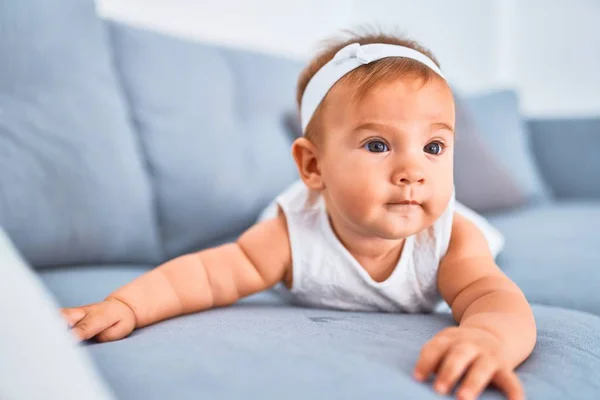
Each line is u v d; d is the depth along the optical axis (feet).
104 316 2.52
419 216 2.72
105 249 4.16
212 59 5.58
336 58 2.99
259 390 1.70
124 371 1.84
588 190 7.93
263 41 8.14
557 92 10.11
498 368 1.97
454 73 10.16
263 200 5.42
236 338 2.13
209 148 5.08
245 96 5.78
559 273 3.97
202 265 3.03
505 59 10.20
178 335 2.24
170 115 5.02
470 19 10.05
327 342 2.13
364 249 3.07
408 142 2.69
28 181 3.85
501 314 2.43
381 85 2.74
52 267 4.01
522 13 10.20
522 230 5.38
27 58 4.08
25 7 4.15
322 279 3.19
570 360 2.26
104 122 4.29
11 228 3.74
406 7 10.03
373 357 2.02
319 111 3.01
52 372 1.36
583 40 9.87
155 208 4.78
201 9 7.43
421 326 2.62
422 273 3.13
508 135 7.35
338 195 2.83
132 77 4.95
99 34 4.61
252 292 3.17
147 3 6.91
